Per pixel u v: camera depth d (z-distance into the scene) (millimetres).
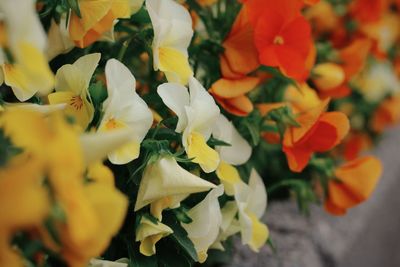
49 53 489
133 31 522
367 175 611
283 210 800
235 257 701
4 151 361
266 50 534
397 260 1078
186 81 500
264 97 611
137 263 484
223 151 527
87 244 364
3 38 402
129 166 478
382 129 1028
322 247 761
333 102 870
